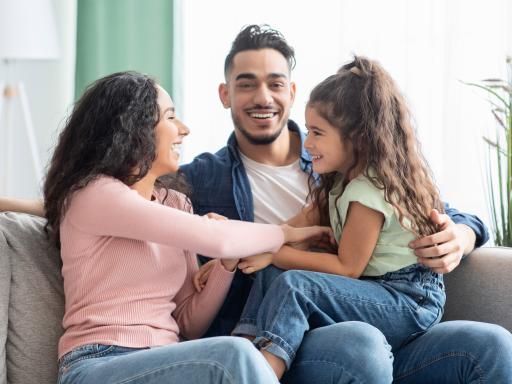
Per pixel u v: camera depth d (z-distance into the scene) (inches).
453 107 132.2
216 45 140.6
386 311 67.5
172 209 64.6
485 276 75.4
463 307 76.2
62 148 68.2
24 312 65.9
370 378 60.8
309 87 136.9
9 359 65.1
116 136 65.7
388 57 134.6
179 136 70.9
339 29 135.6
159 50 141.3
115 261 64.2
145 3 140.8
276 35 86.7
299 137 89.0
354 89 72.7
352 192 70.3
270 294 66.5
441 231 70.4
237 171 84.0
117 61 141.6
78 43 141.9
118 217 63.0
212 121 141.0
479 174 132.2
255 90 84.5
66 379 59.9
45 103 147.1
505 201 130.3
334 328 63.9
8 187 132.0
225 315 78.1
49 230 70.0
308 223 79.1
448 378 66.6
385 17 134.5
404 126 73.9
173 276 68.1
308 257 71.0
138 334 63.1
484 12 131.5
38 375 65.4
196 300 72.4
